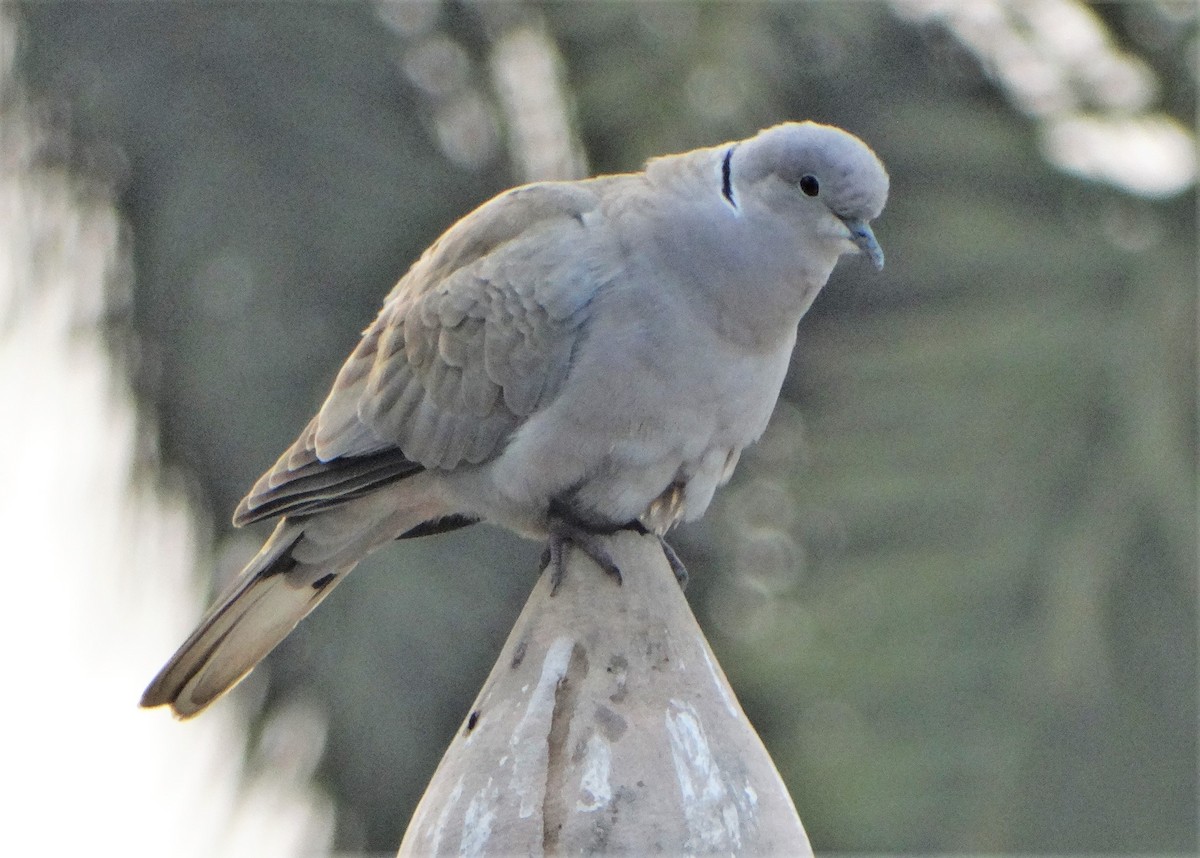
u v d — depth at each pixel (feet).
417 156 49.16
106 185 48.08
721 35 45.27
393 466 28.35
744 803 22.56
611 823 22.22
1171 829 45.39
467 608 47.37
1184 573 45.73
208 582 48.03
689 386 27.20
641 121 45.11
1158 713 45.37
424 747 47.70
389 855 49.60
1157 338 47.65
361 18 49.11
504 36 49.62
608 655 23.50
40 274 47.88
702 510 28.86
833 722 46.03
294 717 48.83
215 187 47.65
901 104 50.42
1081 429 46.98
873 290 49.44
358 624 47.03
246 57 48.11
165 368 47.98
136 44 47.83
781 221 27.81
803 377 49.90
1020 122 51.34
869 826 45.19
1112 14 50.80
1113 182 50.44
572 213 28.07
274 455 47.65
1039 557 46.01
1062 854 44.60
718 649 50.06
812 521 49.44
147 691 27.89
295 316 47.93
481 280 27.91
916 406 47.37
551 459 27.48
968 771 45.11
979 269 48.62
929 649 45.75
